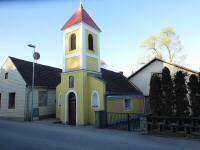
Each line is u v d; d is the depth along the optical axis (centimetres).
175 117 1184
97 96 1797
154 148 899
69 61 1934
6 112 2275
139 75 2700
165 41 3603
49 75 2566
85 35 1903
